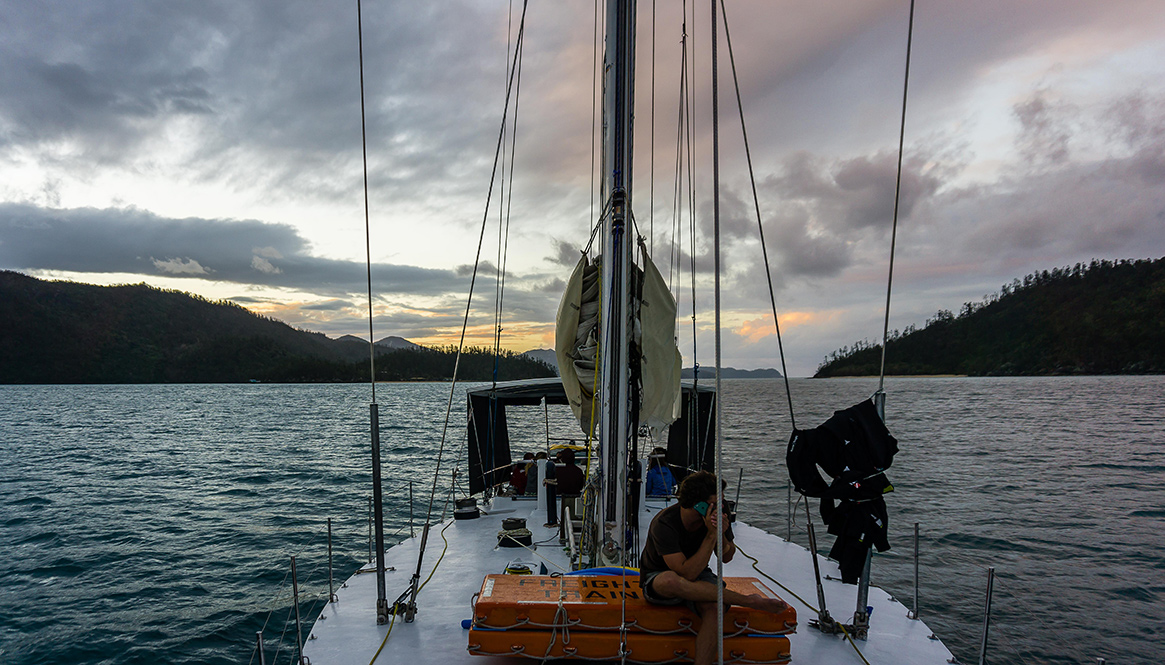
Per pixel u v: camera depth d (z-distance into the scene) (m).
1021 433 38.66
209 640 8.55
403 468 24.41
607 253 4.46
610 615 3.33
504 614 3.37
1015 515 15.63
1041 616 9.01
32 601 10.08
